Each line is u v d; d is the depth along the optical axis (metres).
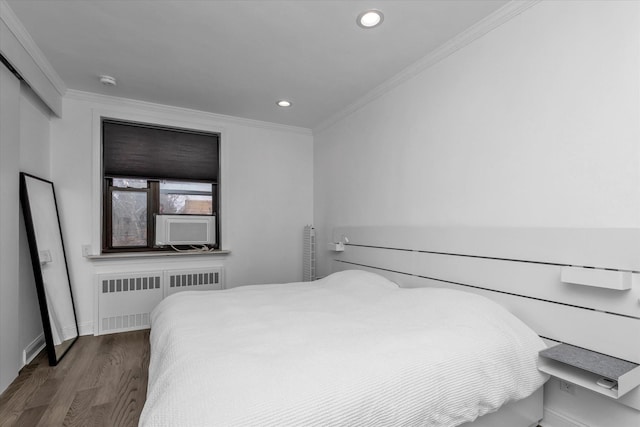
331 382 1.05
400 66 2.54
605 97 1.46
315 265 4.08
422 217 2.46
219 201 3.76
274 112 3.57
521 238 1.75
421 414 1.13
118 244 3.31
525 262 1.73
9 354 2.05
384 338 1.42
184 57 2.41
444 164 2.28
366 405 1.03
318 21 1.98
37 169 2.66
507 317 1.66
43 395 1.95
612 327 1.39
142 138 3.38
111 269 3.18
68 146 3.01
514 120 1.83
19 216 2.39
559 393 1.63
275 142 4.02
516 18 1.82
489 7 1.84
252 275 3.86
